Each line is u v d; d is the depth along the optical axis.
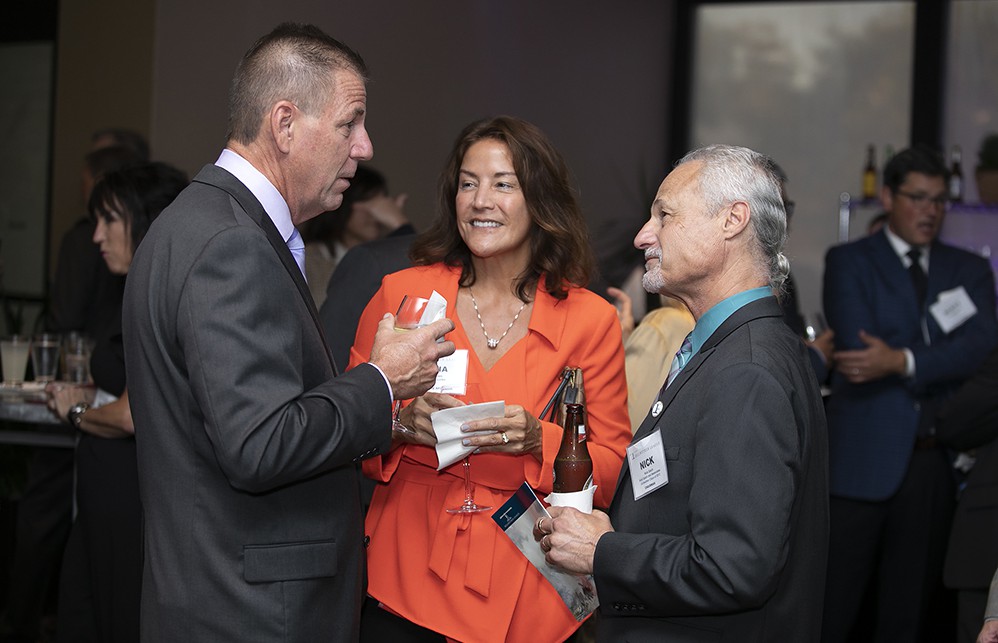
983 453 2.89
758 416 1.60
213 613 1.69
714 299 1.79
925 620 4.04
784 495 1.58
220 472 1.70
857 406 3.97
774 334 1.72
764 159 1.81
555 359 2.31
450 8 6.61
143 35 5.65
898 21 7.77
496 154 2.31
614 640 1.77
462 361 2.21
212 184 1.76
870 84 7.86
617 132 8.19
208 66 5.49
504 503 2.13
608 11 8.08
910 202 4.06
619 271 5.63
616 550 1.71
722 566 1.57
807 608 1.72
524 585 2.21
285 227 1.82
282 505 1.74
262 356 1.62
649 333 2.81
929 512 3.92
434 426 2.11
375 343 1.85
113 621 2.90
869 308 4.06
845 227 7.28
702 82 8.42
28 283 6.46
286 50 1.77
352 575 1.84
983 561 2.77
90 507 2.92
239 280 1.63
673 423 1.73
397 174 6.25
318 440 1.63
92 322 4.21
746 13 8.27
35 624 3.80
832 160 7.96
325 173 1.81
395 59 6.20
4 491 4.24
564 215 2.37
